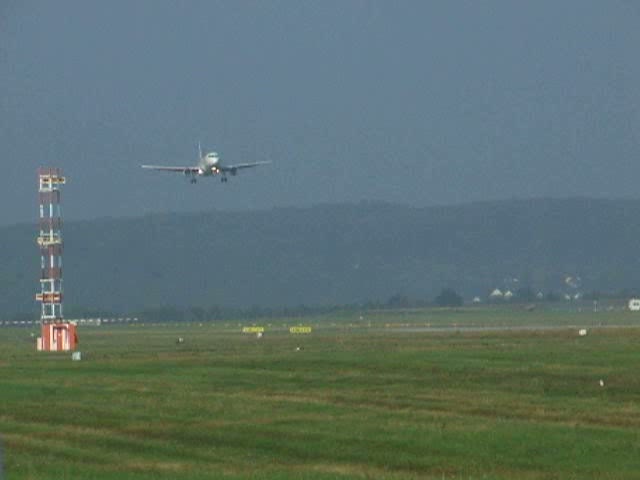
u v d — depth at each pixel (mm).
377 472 151125
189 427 190375
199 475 148000
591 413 199500
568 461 156250
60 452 170000
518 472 149500
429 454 162375
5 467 155500
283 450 169125
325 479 143500
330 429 184375
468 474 148750
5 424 199250
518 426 184125
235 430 186250
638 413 199125
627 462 155125
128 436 184750
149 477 146625
